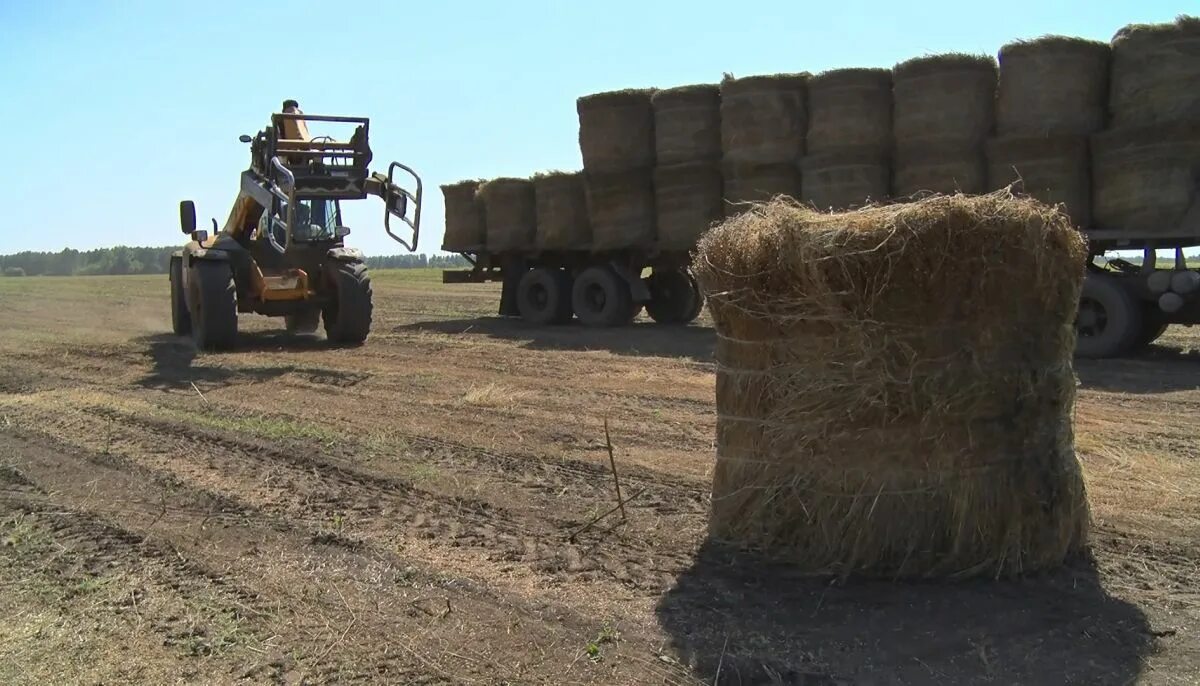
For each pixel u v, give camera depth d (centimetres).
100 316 1866
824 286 375
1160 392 820
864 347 375
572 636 342
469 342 1298
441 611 366
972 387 371
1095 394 812
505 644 336
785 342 395
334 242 1270
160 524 478
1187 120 920
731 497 420
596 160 1433
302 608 370
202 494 528
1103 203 980
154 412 767
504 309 1748
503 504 505
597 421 724
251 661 326
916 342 371
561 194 1532
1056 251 380
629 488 532
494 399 813
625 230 1429
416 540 450
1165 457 586
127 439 670
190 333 1412
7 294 2759
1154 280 982
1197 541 427
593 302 1567
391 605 373
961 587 374
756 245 396
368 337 1364
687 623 350
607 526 466
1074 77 977
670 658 324
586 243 1526
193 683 311
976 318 370
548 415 750
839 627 343
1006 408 377
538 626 351
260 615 364
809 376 390
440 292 2780
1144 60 944
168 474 571
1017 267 369
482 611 366
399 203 1158
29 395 865
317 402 818
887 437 377
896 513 380
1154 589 375
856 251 367
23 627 355
